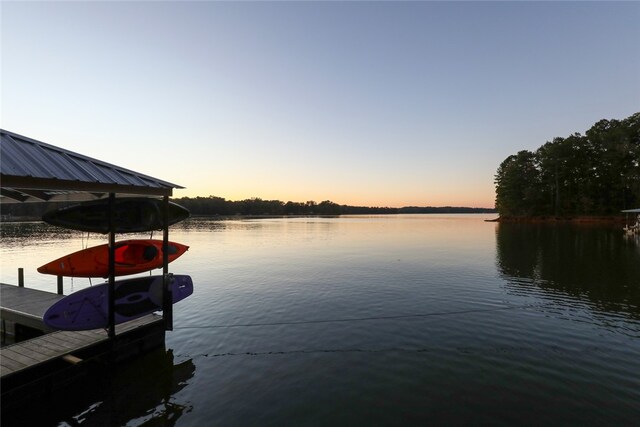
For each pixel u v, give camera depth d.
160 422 5.91
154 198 10.10
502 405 6.20
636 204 64.19
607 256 24.78
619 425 5.54
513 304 12.89
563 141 72.56
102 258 10.84
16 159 5.93
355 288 15.85
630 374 7.31
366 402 6.38
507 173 80.56
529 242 35.59
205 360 8.36
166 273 9.33
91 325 8.05
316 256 27.02
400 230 61.53
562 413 5.90
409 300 13.60
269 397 6.63
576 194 71.25
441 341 9.37
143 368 7.95
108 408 6.38
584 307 12.43
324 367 7.89
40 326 9.09
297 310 12.44
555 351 8.58
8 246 32.56
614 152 63.75
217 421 5.88
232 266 22.44
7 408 6.14
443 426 5.59
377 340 9.52
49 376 6.73
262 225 81.94
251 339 9.70
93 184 6.99
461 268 20.78
